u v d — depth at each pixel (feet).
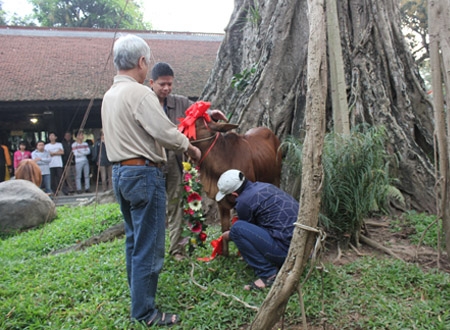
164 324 9.66
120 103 9.29
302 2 20.35
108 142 9.62
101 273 12.92
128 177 9.28
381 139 14.08
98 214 23.70
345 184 13.32
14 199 23.58
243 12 24.56
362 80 19.25
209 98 24.13
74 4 84.33
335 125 15.98
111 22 82.38
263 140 14.38
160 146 9.79
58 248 18.81
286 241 10.91
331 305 9.98
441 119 11.81
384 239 14.93
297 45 20.17
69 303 11.08
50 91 42.45
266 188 11.62
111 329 9.52
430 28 11.70
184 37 59.57
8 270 14.33
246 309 9.94
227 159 12.53
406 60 20.67
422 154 18.45
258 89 19.72
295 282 7.49
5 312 10.53
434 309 9.68
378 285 11.09
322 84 7.52
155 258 9.66
